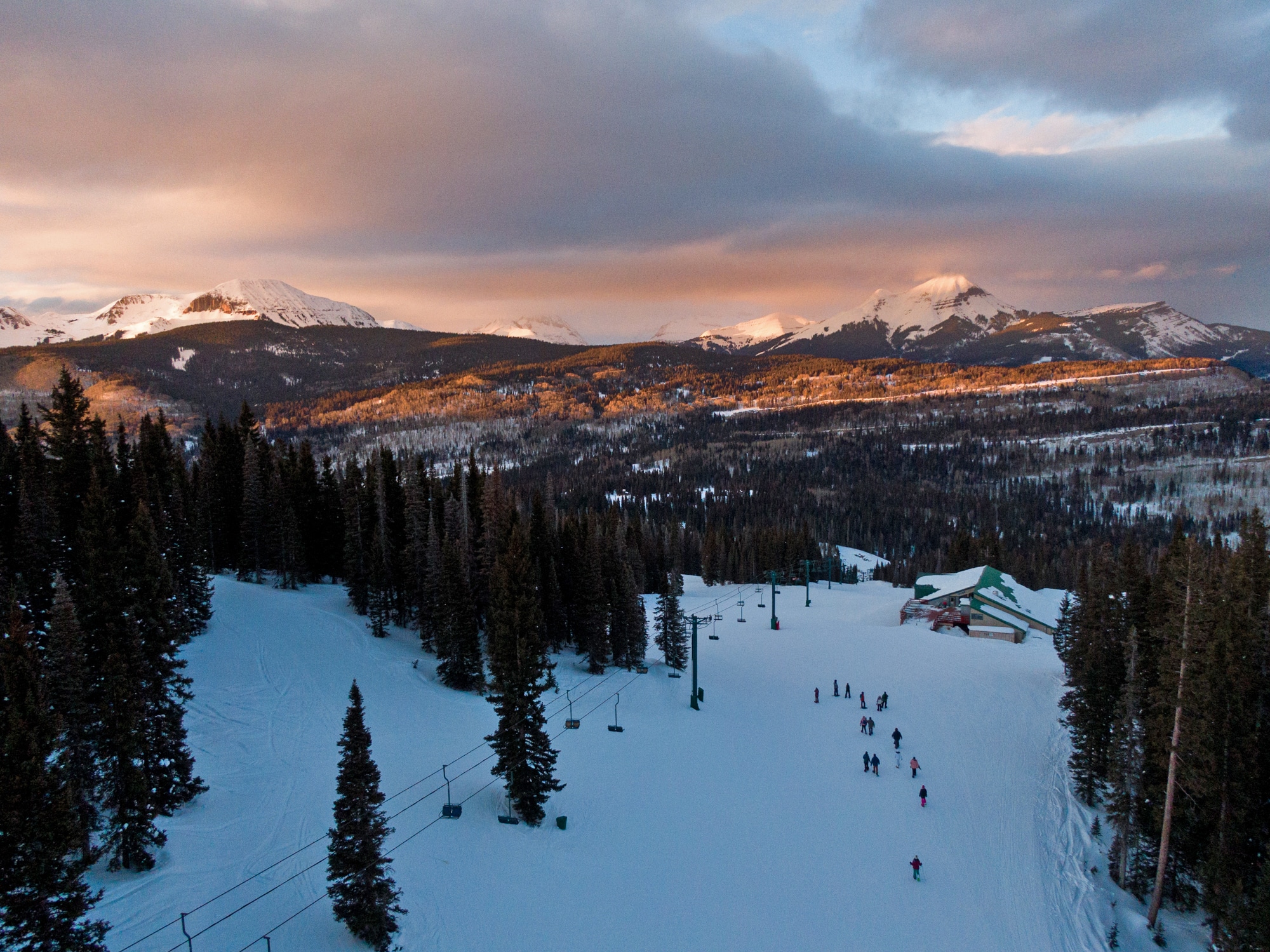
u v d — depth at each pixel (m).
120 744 29.98
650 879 38.44
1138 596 50.28
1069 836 44.47
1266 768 35.56
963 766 54.47
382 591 71.06
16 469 55.53
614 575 79.25
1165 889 38.47
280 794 39.56
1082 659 52.69
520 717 41.28
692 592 143.12
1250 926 30.78
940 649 90.75
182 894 30.09
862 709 67.38
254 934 28.58
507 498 88.94
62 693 28.81
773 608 105.31
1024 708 66.88
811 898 37.78
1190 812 37.12
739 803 48.19
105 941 26.64
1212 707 34.88
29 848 22.00
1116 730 41.66
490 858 37.72
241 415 96.81
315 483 91.50
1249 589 37.34
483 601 73.81
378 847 29.06
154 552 35.03
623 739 56.91
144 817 30.80
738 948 33.50
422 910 32.38
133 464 75.69
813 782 51.81
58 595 29.45
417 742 49.84
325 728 49.19
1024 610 99.50
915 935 35.00
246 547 82.31
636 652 75.88
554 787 42.47
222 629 61.03
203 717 46.91
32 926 21.72
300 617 68.44
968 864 41.38
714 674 79.62
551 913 34.31
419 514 80.38
